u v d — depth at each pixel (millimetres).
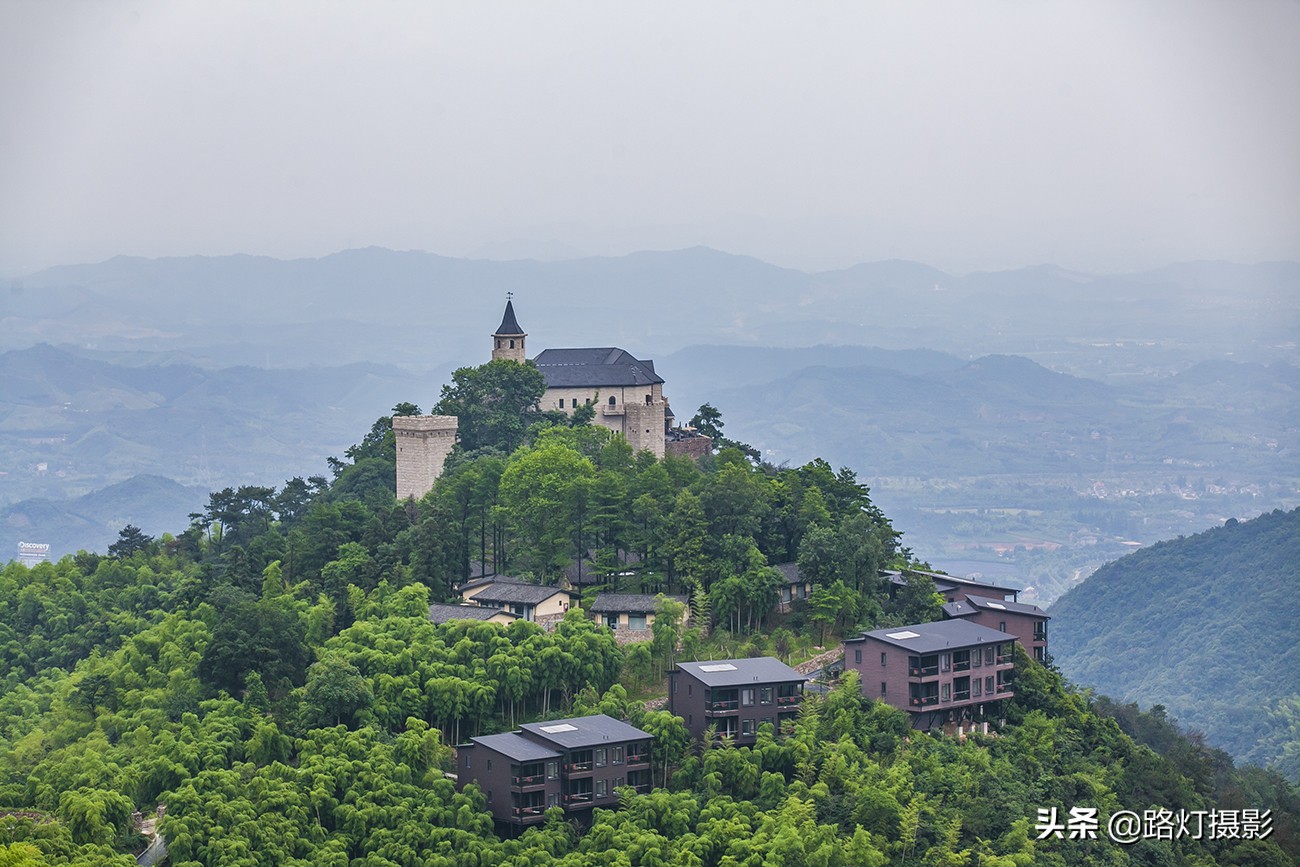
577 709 179250
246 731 171875
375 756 165500
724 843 157250
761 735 174125
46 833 147000
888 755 177000
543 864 153125
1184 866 180750
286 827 154625
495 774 163875
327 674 176000
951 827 164875
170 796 155625
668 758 171125
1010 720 196250
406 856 153875
